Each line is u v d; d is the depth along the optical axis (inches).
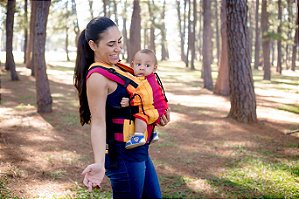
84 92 95.0
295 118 463.8
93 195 204.7
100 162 86.2
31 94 638.5
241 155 301.4
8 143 325.1
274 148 324.8
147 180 102.1
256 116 432.5
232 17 414.0
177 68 1534.2
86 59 94.0
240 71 426.3
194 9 1416.1
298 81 1026.7
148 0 1569.9
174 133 384.2
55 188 218.2
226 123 423.2
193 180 235.9
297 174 247.6
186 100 631.2
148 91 93.0
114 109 90.8
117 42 91.2
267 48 1059.3
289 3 1306.6
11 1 791.7
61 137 357.1
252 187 221.5
